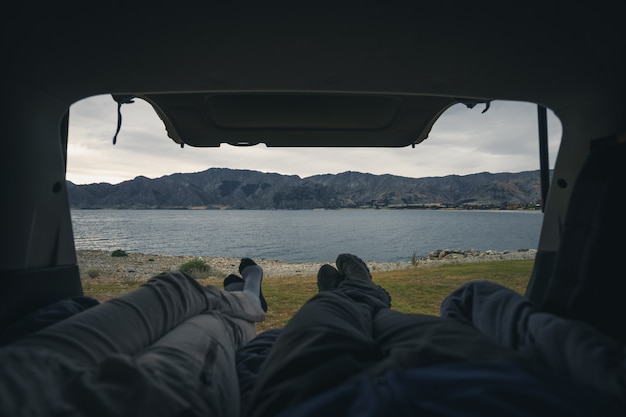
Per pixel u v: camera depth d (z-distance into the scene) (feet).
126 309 2.96
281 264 51.62
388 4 3.08
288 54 3.73
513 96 4.49
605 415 1.59
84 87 4.16
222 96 6.22
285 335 2.73
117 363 2.14
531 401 1.64
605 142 3.78
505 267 28.99
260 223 465.47
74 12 3.05
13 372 1.83
